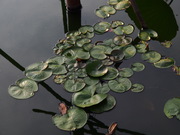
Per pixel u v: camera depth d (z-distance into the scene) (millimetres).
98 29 3195
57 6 3443
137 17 3168
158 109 2773
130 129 2703
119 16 3301
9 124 2777
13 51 3135
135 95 2834
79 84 2857
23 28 3281
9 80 2969
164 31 3172
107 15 3307
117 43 3064
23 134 2732
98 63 2936
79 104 2764
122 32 3154
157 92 2842
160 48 3061
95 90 2826
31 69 2957
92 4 3426
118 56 2988
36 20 3334
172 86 2863
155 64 2951
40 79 2908
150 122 2725
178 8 3322
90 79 2881
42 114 2805
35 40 3195
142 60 2996
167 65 2936
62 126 2693
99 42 3092
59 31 3244
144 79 2904
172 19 3242
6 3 3475
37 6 3445
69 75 2914
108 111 2775
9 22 3326
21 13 3387
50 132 2729
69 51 3035
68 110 2762
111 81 2861
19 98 2838
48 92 2889
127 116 2754
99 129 2711
